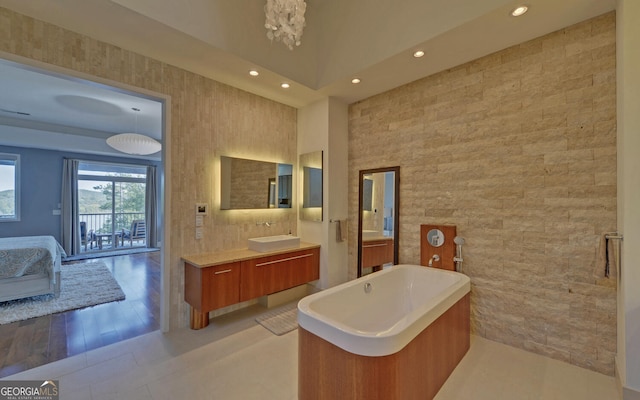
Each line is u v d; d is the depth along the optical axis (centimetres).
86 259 635
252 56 284
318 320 171
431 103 315
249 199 363
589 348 224
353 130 397
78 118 563
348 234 404
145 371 221
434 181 314
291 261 355
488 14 212
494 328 272
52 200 652
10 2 199
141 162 782
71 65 233
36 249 369
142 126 625
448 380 214
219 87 332
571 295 231
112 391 198
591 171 222
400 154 345
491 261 274
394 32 269
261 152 376
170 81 290
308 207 404
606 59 215
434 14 240
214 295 285
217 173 331
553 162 239
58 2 199
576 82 228
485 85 276
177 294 298
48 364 229
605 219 216
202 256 310
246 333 287
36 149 634
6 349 252
